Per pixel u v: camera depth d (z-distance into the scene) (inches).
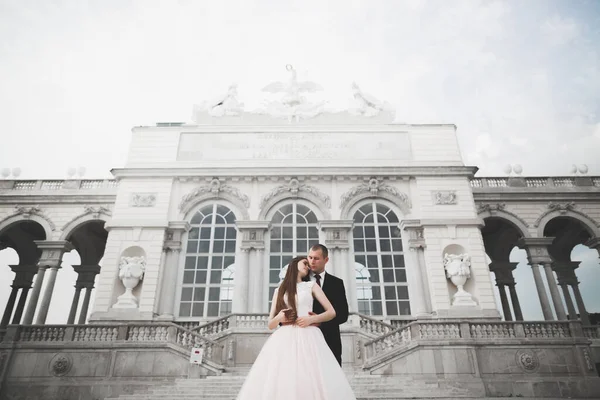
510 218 1048.8
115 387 616.7
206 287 887.7
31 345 652.7
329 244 908.6
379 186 973.2
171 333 662.5
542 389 605.6
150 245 890.1
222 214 956.0
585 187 1071.0
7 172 1112.2
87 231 1171.9
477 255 891.4
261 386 149.1
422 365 619.2
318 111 1071.6
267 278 890.7
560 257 1267.2
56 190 1045.2
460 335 647.1
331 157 1007.0
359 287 893.8
